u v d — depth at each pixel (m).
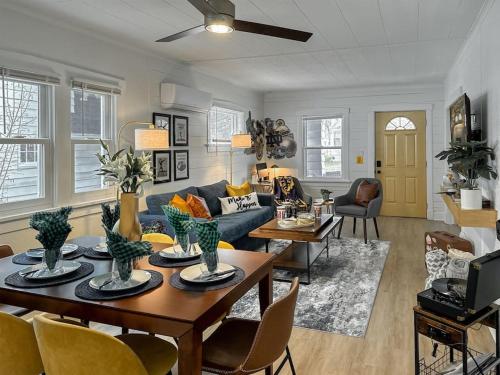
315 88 7.66
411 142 7.41
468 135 3.53
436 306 1.78
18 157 3.30
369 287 3.78
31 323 1.73
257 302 3.46
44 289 1.69
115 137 4.24
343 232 6.29
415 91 7.26
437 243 4.15
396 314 3.19
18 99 3.29
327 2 3.16
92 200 4.00
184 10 3.29
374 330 2.92
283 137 8.29
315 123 8.16
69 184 3.73
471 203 3.07
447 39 4.27
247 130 7.63
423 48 4.62
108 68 4.12
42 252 2.26
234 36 4.09
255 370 1.59
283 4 3.19
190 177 5.71
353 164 7.79
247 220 4.89
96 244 2.46
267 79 6.63
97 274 1.87
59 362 1.39
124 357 1.35
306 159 8.27
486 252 3.42
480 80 3.67
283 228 4.09
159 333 1.44
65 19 3.49
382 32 3.99
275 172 7.98
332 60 5.24
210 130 6.39
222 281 1.74
